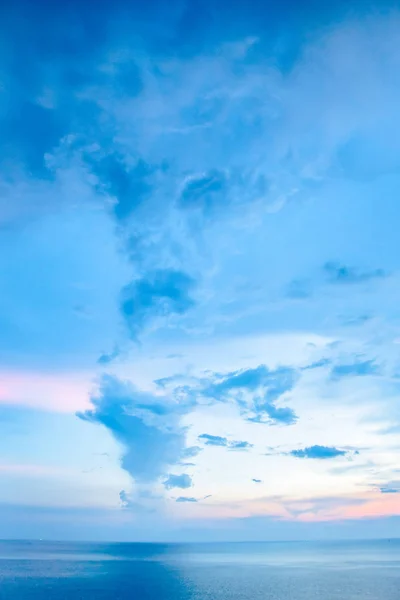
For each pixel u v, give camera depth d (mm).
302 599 67188
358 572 106562
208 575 102500
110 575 102438
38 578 94938
